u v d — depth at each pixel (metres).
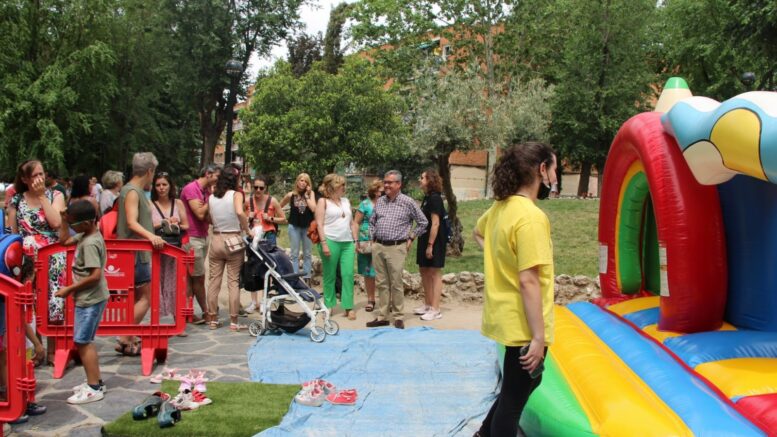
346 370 5.84
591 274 11.14
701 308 4.39
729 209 4.44
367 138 22.36
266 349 6.54
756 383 3.53
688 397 3.51
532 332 3.05
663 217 4.47
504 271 3.19
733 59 25.58
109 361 6.06
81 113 25.00
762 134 3.32
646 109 31.70
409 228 7.81
